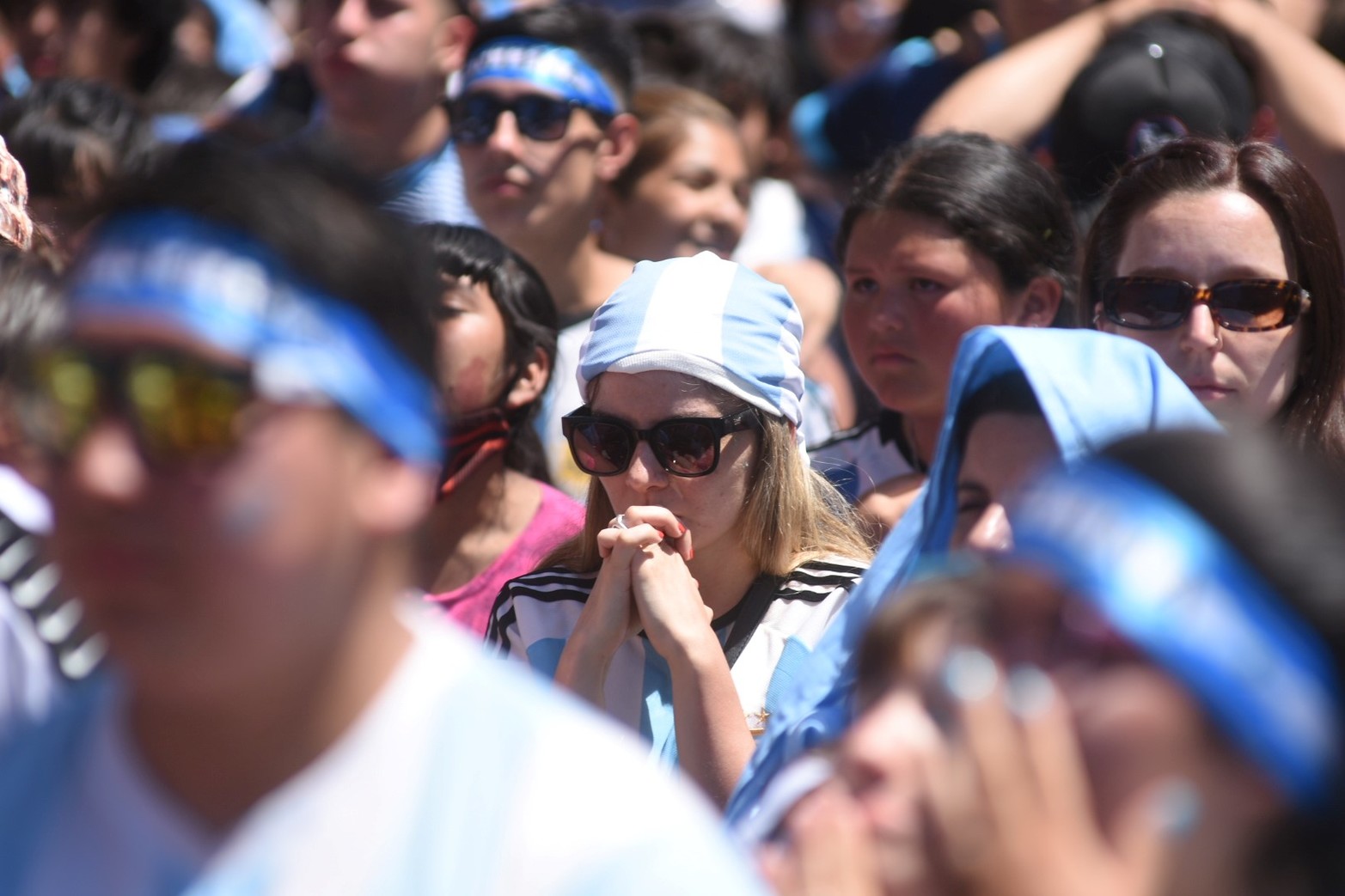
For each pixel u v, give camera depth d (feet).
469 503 43.50
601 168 59.93
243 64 90.27
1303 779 14.08
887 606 17.07
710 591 36.63
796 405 37.19
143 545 15.29
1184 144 38.81
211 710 16.17
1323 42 61.16
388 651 16.83
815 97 82.99
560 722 16.93
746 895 16.25
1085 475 15.79
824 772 18.81
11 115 54.90
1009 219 43.55
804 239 74.69
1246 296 37.04
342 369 15.81
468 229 44.50
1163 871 14.38
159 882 16.30
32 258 30.07
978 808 14.79
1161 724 14.43
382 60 60.49
